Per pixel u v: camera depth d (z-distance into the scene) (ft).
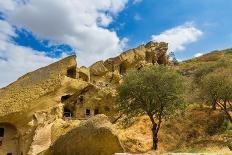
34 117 168.96
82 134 102.63
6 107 172.24
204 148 118.42
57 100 177.17
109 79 212.64
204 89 159.84
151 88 139.44
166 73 144.56
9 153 171.01
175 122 159.12
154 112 140.97
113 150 101.09
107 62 224.12
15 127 175.63
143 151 133.18
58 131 155.94
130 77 147.02
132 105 143.74
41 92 176.76
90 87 189.26
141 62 235.40
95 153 101.30
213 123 156.56
